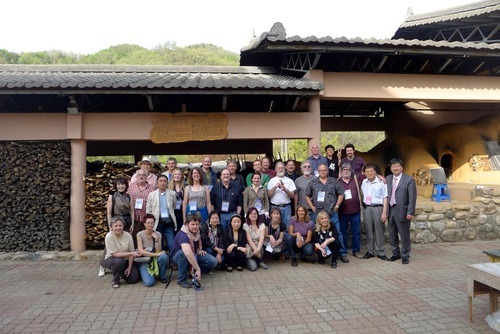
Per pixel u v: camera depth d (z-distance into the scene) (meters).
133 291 5.21
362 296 4.88
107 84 6.40
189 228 5.46
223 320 4.18
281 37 6.95
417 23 11.05
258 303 4.69
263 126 7.61
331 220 6.61
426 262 6.54
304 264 6.55
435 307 4.46
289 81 7.39
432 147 11.59
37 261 6.94
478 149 10.70
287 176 7.31
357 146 36.88
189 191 6.28
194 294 5.06
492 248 7.53
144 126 7.29
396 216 6.52
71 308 4.58
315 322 4.09
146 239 5.59
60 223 7.29
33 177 7.31
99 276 5.95
